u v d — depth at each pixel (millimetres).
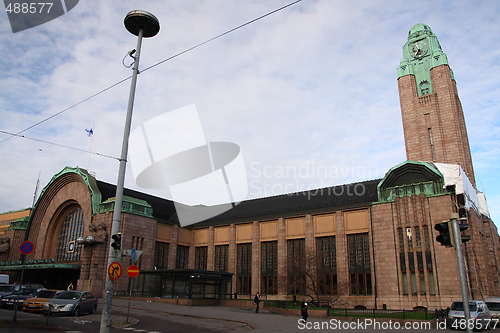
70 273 55188
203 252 59375
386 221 43719
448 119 62656
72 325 20969
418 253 40719
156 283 44656
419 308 38906
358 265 45156
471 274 40156
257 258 53344
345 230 47188
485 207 56656
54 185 58531
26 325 19391
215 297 44562
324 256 47906
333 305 43094
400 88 69188
